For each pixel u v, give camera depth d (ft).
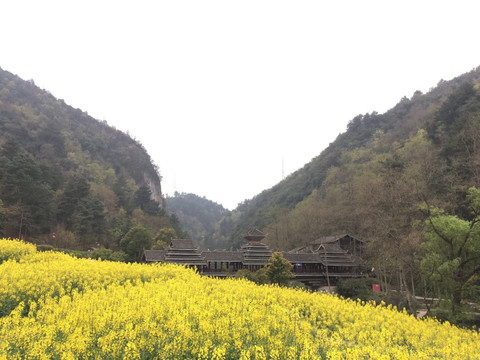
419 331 52.49
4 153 205.46
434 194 139.23
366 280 140.36
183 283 63.77
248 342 35.50
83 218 197.67
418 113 335.26
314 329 48.65
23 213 167.12
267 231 298.56
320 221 237.25
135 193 368.27
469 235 86.07
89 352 29.86
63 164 358.64
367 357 34.42
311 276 158.92
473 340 55.11
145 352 31.04
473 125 145.07
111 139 522.88
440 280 87.56
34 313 45.47
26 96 468.34
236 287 67.36
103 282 63.10
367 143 368.89
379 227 127.65
